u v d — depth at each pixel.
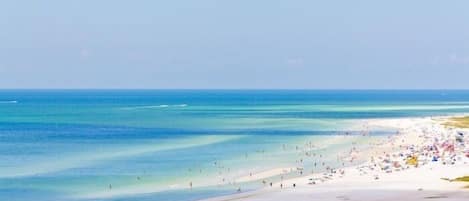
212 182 81.94
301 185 77.31
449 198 65.44
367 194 68.94
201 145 127.50
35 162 101.81
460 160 95.69
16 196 72.88
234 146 125.00
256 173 89.12
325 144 127.62
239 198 69.44
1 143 134.88
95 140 141.12
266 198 68.56
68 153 114.81
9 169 93.31
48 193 74.75
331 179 81.06
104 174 88.50
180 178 85.00
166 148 122.06
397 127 167.75
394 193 69.12
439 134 144.38
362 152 112.69
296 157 106.88
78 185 79.88
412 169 87.44
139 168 94.00
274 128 170.88
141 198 71.69
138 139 142.50
